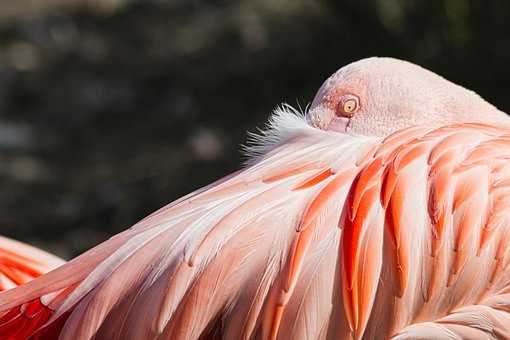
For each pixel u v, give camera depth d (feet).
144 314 12.24
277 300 12.21
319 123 12.65
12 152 24.54
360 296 12.21
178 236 12.29
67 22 32.78
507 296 12.23
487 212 12.26
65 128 25.64
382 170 12.30
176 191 21.04
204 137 23.50
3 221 21.02
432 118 12.62
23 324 12.35
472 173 12.29
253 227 12.26
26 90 28.09
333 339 12.21
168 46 29.40
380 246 12.23
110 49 30.22
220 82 26.13
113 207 20.94
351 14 24.57
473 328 12.22
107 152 23.97
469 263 12.24
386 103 12.62
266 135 12.54
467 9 22.36
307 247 12.24
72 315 12.28
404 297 12.22
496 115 12.66
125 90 27.25
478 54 22.21
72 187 22.38
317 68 25.35
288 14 28.86
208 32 29.66
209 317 12.23
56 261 13.00
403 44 23.98
